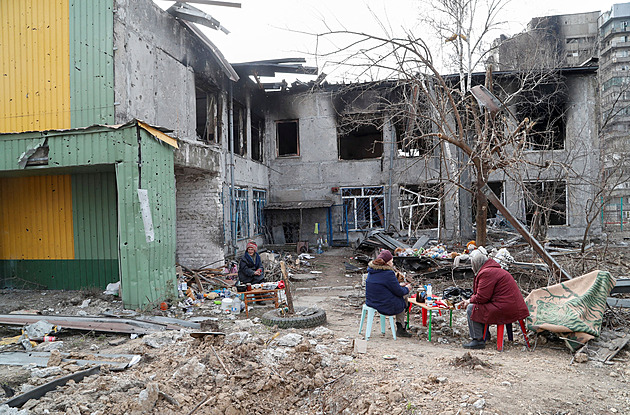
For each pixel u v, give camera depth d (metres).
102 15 9.15
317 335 6.36
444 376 4.63
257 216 19.41
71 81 9.25
